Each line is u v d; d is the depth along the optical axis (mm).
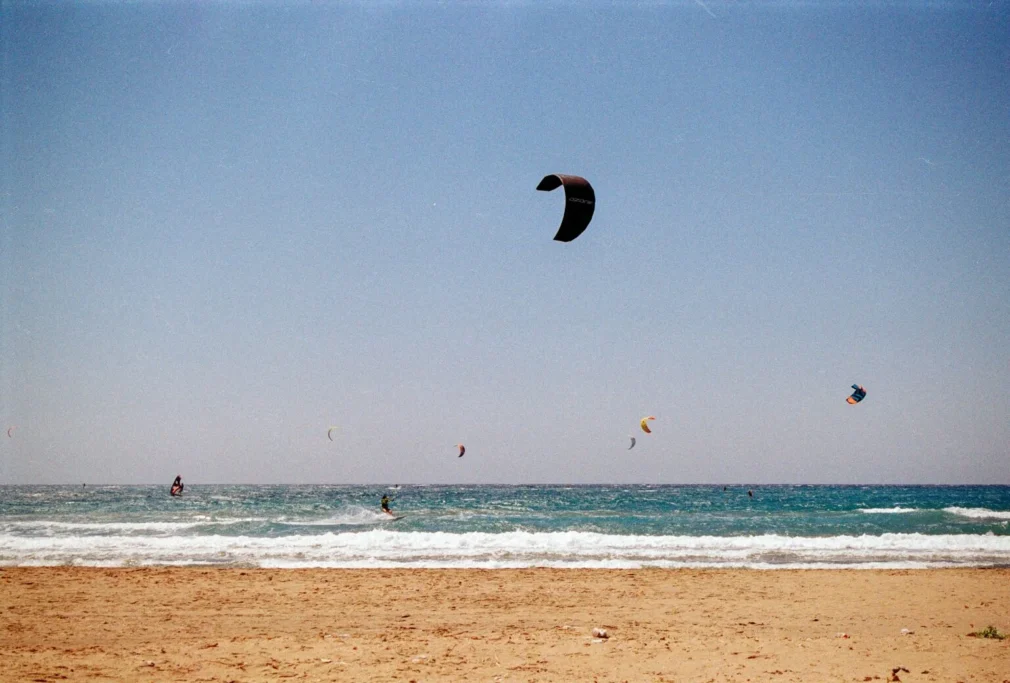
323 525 28672
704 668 8047
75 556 18484
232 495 60781
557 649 9125
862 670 7871
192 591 13711
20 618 11438
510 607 12430
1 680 7445
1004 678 7508
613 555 19109
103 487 96375
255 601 12828
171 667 8094
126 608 12227
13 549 19750
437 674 7781
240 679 7547
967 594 13734
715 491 91250
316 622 11195
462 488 112125
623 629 10703
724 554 19406
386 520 30828
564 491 88188
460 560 18094
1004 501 57406
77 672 7844
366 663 8312
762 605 12680
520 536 22484
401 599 13062
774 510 38438
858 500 55656
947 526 27922
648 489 105875
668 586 14453
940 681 7395
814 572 16203
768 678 7562
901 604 12797
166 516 33812
